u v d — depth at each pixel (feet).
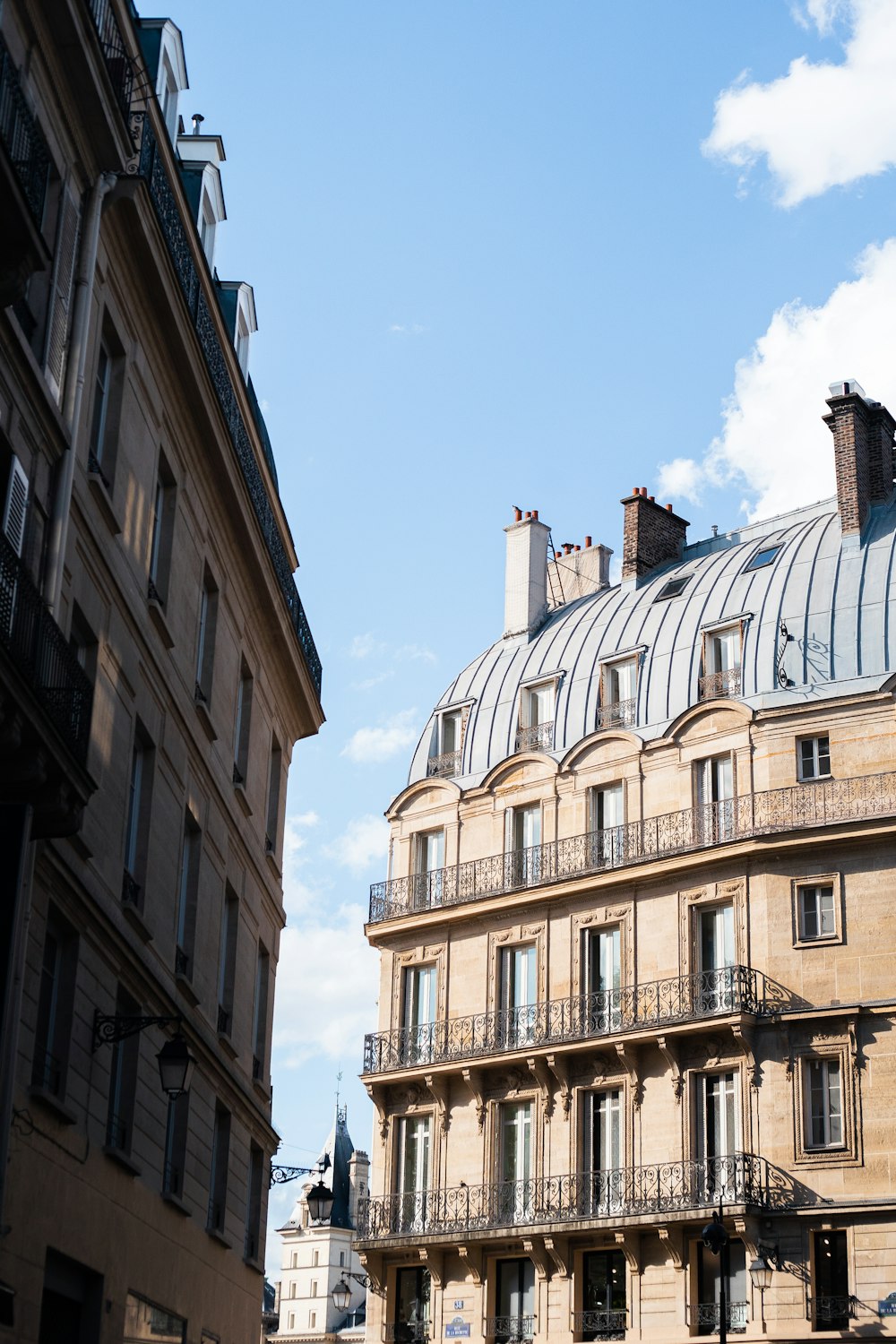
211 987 99.86
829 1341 132.57
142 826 84.69
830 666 151.33
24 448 64.34
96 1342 74.33
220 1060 99.50
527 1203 154.10
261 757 118.32
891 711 146.51
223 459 96.43
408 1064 167.73
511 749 173.88
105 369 79.51
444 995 168.55
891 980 139.13
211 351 92.32
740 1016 142.00
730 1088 144.87
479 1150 160.04
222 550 103.04
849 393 162.30
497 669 182.19
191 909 95.45
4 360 61.11
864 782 145.28
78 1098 71.92
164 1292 87.66
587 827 162.09
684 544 187.62
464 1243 156.04
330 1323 475.31
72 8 64.90
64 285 69.21
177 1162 91.91
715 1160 141.90
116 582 77.46
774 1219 138.10
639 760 159.84
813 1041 141.08
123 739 79.61
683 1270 141.90
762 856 147.13
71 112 69.21
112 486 77.97
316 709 133.39
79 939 71.82
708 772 155.33
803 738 150.51
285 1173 120.16
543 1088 156.76
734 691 156.97
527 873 165.17
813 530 164.66
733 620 160.15
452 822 174.70
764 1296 136.56
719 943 149.89
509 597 187.21
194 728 94.32
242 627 110.52
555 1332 148.66
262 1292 117.60
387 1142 167.94
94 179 72.74
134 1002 81.61
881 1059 137.80
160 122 82.48
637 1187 146.30
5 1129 54.75
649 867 153.69
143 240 78.43
